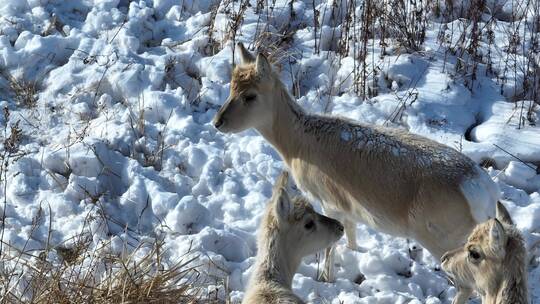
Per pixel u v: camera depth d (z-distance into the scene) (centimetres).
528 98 1534
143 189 1370
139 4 1827
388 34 1694
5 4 1825
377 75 1574
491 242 880
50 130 1543
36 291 1103
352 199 1160
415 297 1157
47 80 1652
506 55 1641
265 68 1202
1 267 1202
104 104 1574
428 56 1625
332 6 1748
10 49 1694
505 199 1329
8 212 1348
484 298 930
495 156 1398
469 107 1526
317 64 1638
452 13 1789
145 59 1666
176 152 1460
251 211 1334
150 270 1187
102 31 1758
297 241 1020
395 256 1222
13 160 1433
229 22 1680
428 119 1479
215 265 1202
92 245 1273
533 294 1166
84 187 1381
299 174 1212
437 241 1098
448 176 1080
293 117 1205
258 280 996
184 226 1298
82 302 1085
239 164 1432
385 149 1126
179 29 1775
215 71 1617
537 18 1711
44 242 1285
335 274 1234
